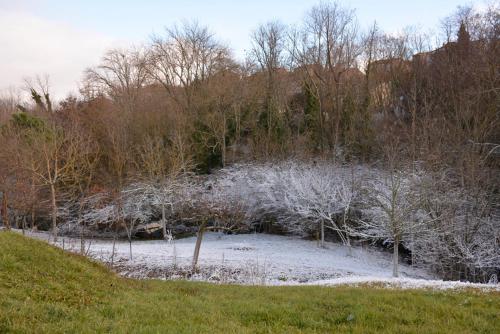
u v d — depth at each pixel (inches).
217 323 333.4
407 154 1384.1
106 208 1425.9
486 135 1261.1
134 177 1513.3
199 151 1697.8
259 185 1476.4
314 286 574.9
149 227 1561.3
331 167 1477.6
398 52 2000.5
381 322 359.9
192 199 1445.6
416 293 479.5
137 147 1605.6
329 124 1819.6
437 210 1104.2
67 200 1464.1
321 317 377.4
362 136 1656.0
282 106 1914.4
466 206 1108.5
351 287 562.6
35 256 439.5
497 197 1168.2
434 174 1162.0
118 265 1003.3
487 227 1103.0
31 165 1320.1
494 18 1678.2
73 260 474.3
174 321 325.4
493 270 1083.3
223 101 1814.7
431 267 1187.3
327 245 1406.3
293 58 2064.5
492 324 367.2
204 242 1421.0
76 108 2038.6
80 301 353.7
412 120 1504.7
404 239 1193.4
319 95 1856.5
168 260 1051.3
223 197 1414.9
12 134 1440.7
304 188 1395.2
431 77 1738.4
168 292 454.3
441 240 1117.1
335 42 1983.3
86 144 1615.4
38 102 2128.4
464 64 1577.3
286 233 1595.7
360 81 1974.7
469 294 482.0
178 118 1747.0
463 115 1322.6
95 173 1569.9
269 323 351.9
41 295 349.1
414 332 334.3
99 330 284.4
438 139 1336.1
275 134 1724.9
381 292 484.1
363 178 1398.9
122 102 1964.8
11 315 286.5
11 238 466.3
